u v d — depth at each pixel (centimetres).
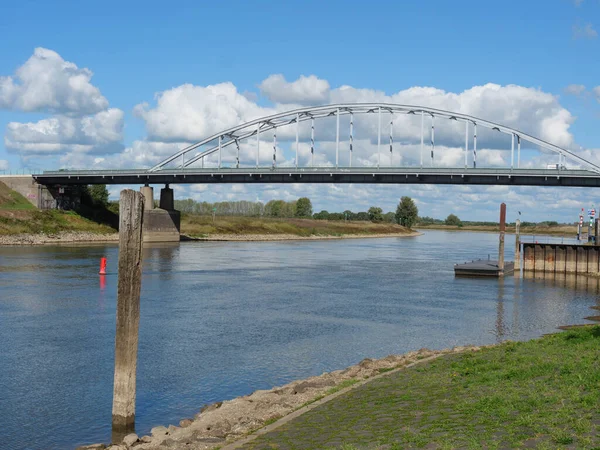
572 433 1245
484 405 1552
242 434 1605
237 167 13388
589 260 7694
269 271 7800
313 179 12588
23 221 12788
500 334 3806
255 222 19725
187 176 13800
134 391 1942
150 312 4400
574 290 6162
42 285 5628
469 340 3597
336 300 5238
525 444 1212
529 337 3697
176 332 3681
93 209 15638
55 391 2433
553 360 2091
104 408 2228
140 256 1878
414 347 3375
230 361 2970
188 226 17338
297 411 1755
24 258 8412
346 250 13125
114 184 14500
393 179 11912
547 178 10525
